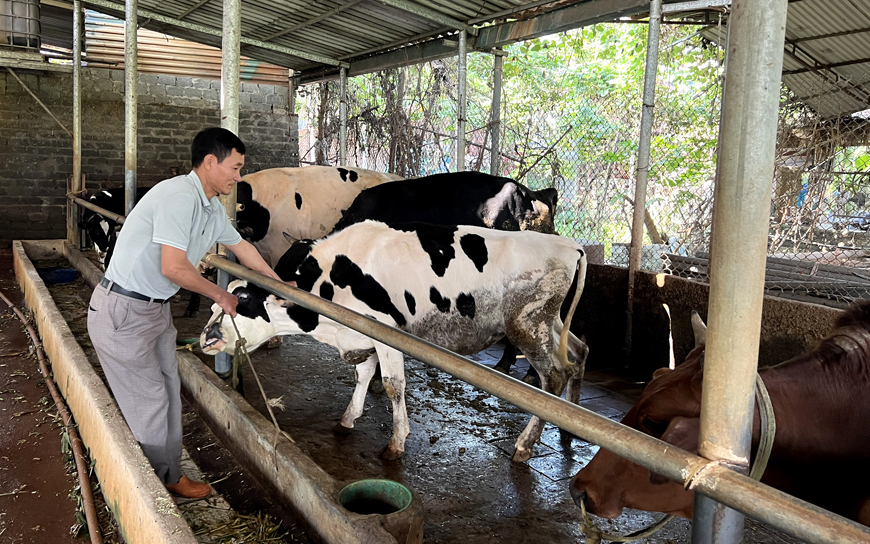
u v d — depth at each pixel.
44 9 11.16
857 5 7.04
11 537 2.96
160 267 2.84
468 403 4.84
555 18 6.54
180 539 2.18
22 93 11.43
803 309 4.31
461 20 7.43
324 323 3.87
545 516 3.23
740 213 1.04
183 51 12.36
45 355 5.54
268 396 4.87
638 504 1.72
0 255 10.98
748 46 1.02
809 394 1.69
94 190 12.01
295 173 6.61
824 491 1.74
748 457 1.08
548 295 3.93
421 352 1.66
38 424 4.25
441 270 3.86
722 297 1.06
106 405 3.40
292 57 10.89
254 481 3.42
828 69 8.51
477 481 3.60
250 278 2.87
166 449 3.07
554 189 6.38
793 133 9.13
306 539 2.83
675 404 1.67
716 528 1.08
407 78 11.09
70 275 8.55
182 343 5.30
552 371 4.02
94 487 3.34
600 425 1.21
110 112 11.93
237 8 4.04
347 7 7.73
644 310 5.57
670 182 9.58
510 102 12.75
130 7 6.32
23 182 11.61
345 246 3.87
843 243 7.48
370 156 11.00
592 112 10.71
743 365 1.05
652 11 5.46
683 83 10.77
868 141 8.51
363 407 4.53
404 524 2.48
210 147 2.88
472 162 11.53
